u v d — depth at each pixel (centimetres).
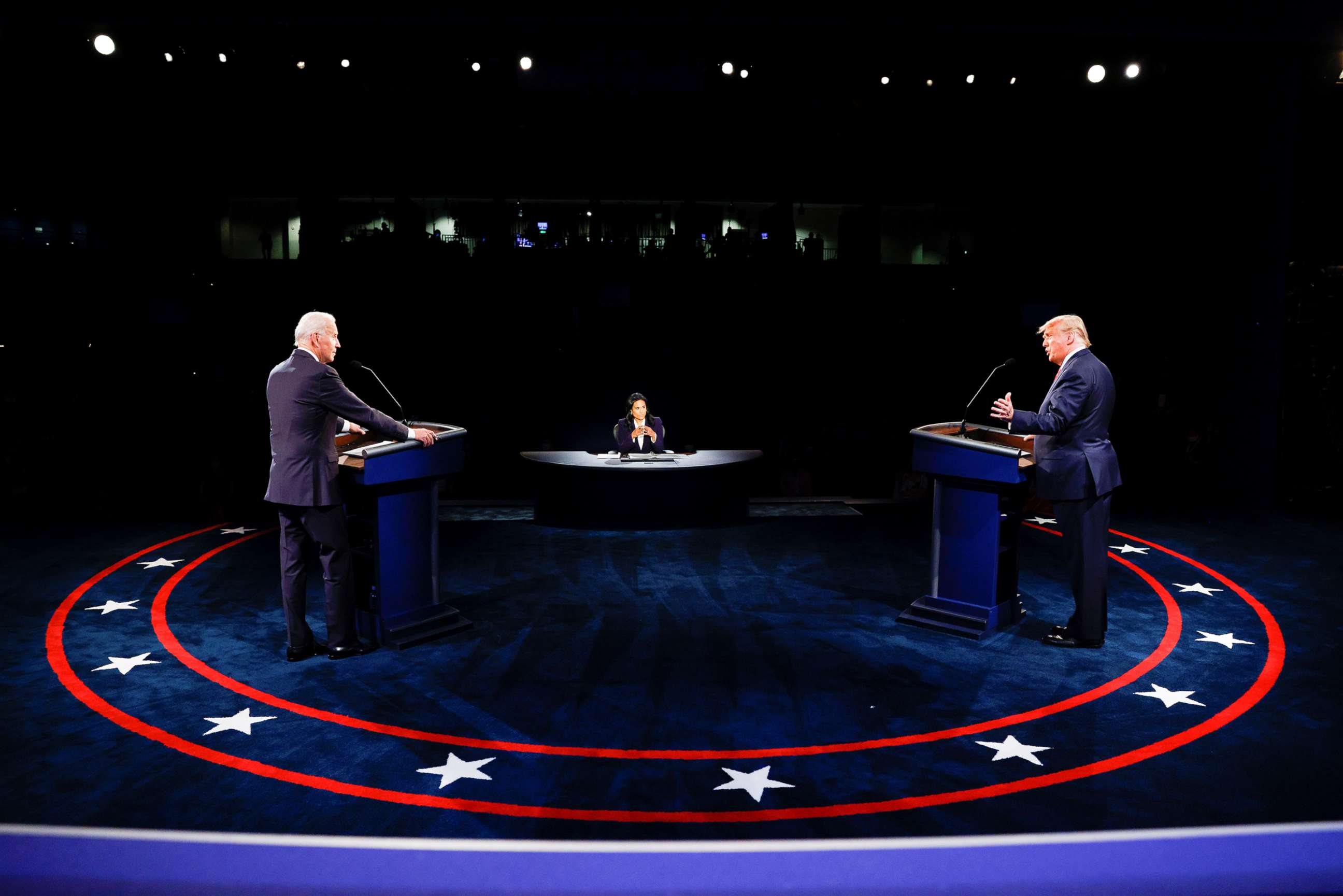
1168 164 913
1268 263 848
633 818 297
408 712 385
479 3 565
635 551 682
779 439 1001
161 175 934
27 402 842
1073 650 467
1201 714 386
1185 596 570
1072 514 461
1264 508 854
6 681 416
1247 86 852
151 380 873
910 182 1004
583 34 764
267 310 934
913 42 747
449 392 978
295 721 374
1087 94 941
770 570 629
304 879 69
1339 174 802
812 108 1004
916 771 332
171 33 727
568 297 973
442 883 70
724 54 966
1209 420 897
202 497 801
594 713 385
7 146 904
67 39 732
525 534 741
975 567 493
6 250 841
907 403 999
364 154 981
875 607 543
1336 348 813
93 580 591
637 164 1020
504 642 476
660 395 1000
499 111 996
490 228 1094
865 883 70
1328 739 361
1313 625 512
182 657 450
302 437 423
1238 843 74
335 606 445
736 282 980
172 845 72
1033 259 973
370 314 952
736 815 299
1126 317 941
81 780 320
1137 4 548
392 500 466
